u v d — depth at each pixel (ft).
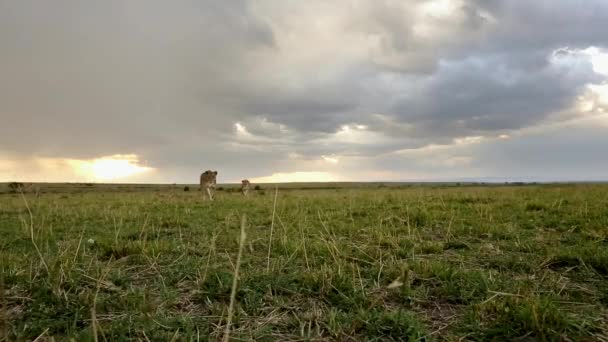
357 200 50.01
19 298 13.21
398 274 15.12
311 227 27.07
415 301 12.94
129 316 11.63
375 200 47.29
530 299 11.53
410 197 49.98
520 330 10.62
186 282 15.14
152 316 11.63
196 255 19.75
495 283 13.84
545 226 26.25
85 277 15.24
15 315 12.12
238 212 39.19
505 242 21.58
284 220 31.68
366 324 11.03
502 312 11.40
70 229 28.22
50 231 24.88
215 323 11.52
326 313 12.18
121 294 13.52
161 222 31.12
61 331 11.23
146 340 10.32
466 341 10.45
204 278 14.47
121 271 16.70
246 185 93.56
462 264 17.15
